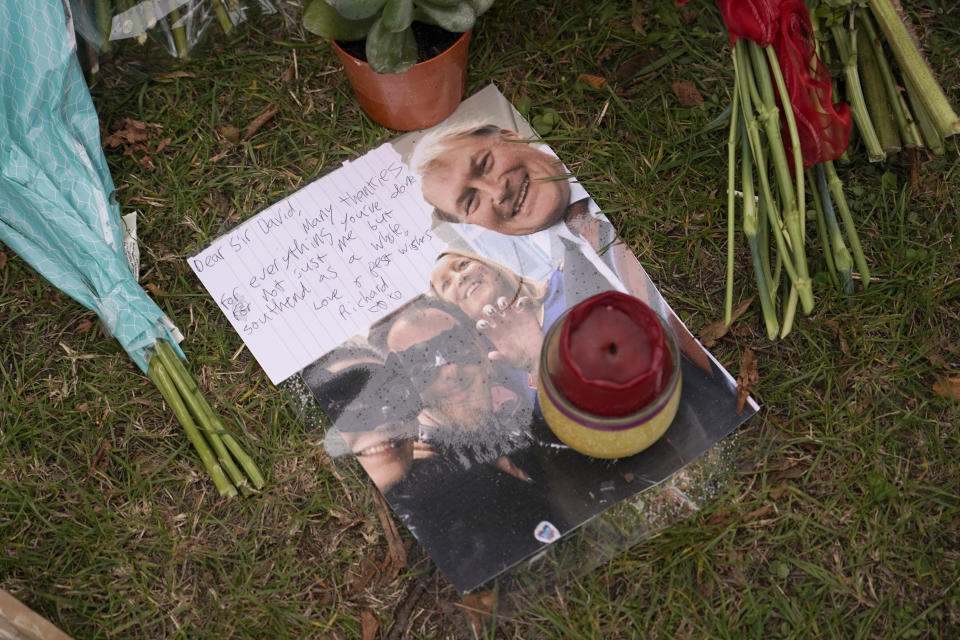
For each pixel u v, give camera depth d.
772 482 1.18
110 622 1.15
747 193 1.19
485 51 1.41
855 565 1.15
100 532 1.19
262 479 1.20
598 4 1.44
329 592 1.16
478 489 1.17
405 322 1.25
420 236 1.30
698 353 1.23
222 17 1.41
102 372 1.26
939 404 1.21
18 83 1.25
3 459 1.23
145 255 1.33
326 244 1.30
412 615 1.14
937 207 1.31
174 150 1.38
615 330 1.02
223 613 1.16
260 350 1.25
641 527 1.16
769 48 1.15
